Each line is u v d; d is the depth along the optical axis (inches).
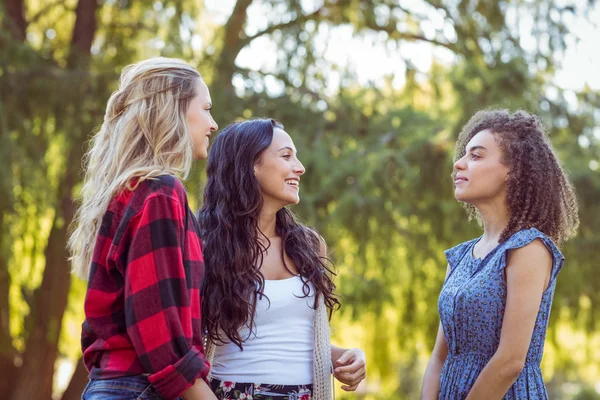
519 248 79.6
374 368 365.7
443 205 302.0
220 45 362.6
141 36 346.0
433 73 358.0
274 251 95.0
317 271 93.5
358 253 316.2
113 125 78.5
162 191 72.4
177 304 71.1
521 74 292.8
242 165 93.8
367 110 344.8
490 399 77.9
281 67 344.2
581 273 317.1
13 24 312.5
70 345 401.1
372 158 298.2
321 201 307.4
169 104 76.8
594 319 326.6
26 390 343.6
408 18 360.2
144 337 69.6
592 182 303.4
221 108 310.3
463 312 82.1
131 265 70.7
